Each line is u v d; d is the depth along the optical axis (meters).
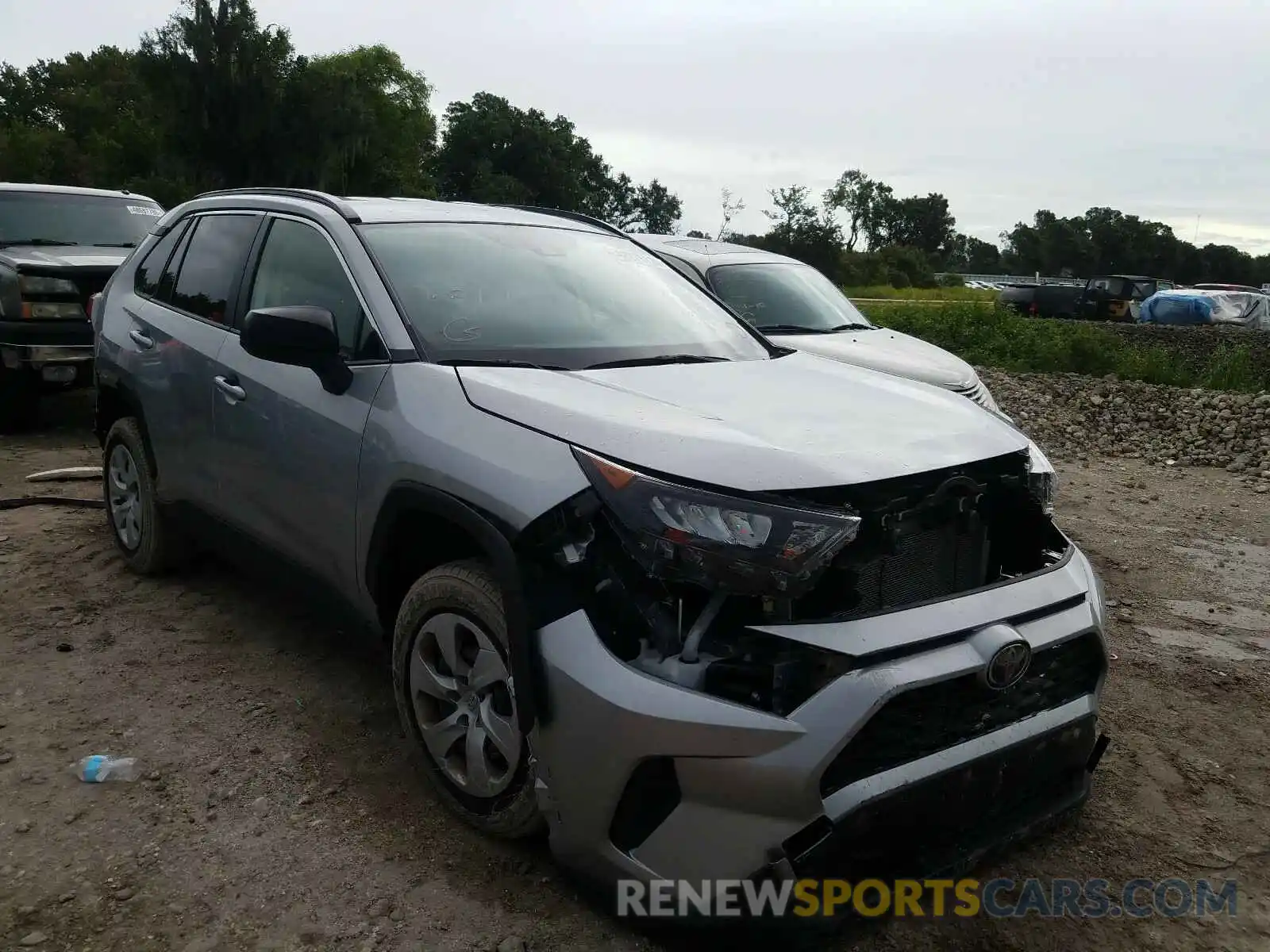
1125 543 6.20
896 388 3.21
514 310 3.38
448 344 3.11
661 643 2.29
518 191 71.56
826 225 57.78
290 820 2.90
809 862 2.22
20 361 7.75
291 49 34.03
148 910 2.52
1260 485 7.96
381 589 3.04
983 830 2.58
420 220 3.70
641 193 91.50
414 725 2.98
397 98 49.28
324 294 3.43
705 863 2.24
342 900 2.57
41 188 9.48
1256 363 15.20
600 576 2.34
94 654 3.91
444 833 2.85
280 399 3.37
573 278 3.71
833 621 2.27
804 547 2.21
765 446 2.42
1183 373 13.31
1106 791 3.28
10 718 3.40
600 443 2.43
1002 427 2.93
